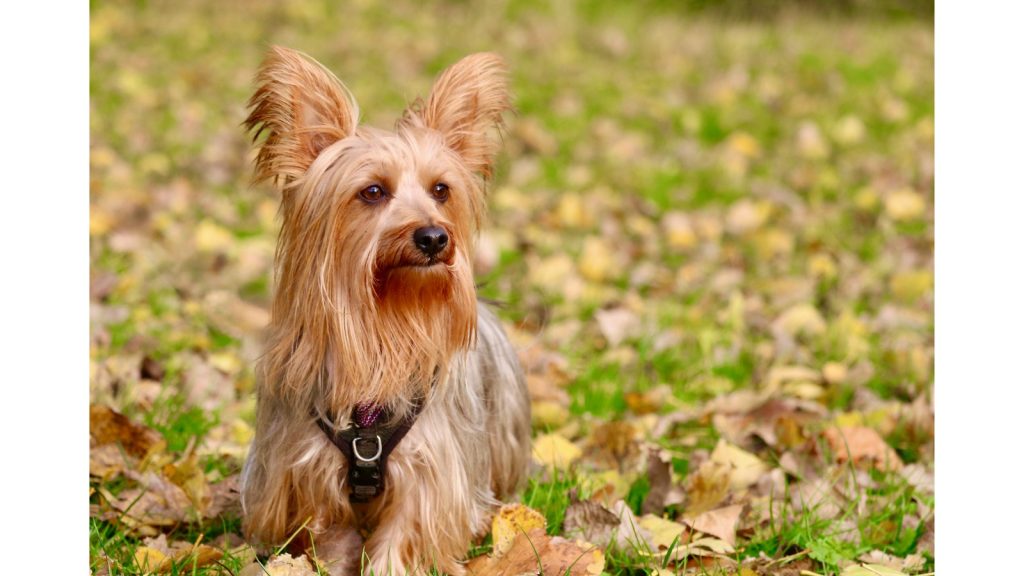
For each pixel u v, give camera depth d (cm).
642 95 1256
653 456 466
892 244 825
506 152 1020
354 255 363
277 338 378
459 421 390
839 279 753
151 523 422
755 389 597
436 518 381
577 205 876
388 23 1552
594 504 418
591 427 541
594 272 760
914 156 1045
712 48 1484
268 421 386
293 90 367
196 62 1268
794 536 421
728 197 952
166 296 684
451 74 390
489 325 439
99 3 1465
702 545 405
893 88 1271
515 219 867
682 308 707
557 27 1593
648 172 1004
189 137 1008
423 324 372
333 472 378
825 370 603
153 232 783
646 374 614
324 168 365
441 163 372
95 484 445
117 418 477
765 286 748
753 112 1194
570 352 635
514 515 396
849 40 1512
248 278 729
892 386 597
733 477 479
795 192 965
